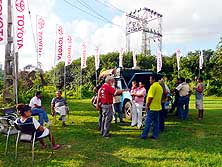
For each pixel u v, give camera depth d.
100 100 9.18
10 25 13.68
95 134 9.33
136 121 10.59
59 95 11.03
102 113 9.14
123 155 7.09
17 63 13.65
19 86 18.23
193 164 6.35
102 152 7.36
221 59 31.59
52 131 9.77
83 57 24.47
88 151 7.45
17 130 7.19
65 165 6.38
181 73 32.47
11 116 8.08
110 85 8.97
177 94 12.38
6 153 7.25
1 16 10.52
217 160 6.61
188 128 10.30
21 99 17.25
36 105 9.90
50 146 7.92
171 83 28.06
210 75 33.12
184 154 7.12
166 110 12.11
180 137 8.91
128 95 12.11
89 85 29.81
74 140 8.57
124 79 13.02
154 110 8.63
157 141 8.41
